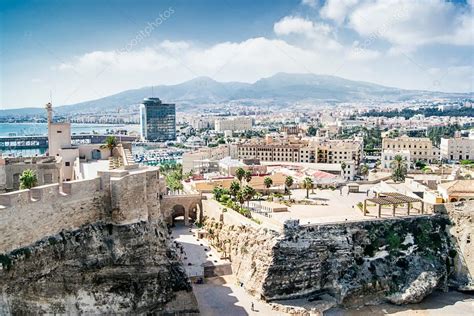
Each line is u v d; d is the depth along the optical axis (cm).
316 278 13225
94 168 12075
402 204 16288
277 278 12800
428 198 16550
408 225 14788
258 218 14712
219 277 13775
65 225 8125
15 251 7112
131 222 9188
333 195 19538
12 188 11575
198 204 18050
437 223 15100
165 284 9656
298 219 14262
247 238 13788
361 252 13950
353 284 13275
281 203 17588
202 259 14350
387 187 19838
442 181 18838
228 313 11488
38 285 7394
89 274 8281
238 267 13800
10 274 6931
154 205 10356
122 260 8825
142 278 9188
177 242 15800
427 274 13825
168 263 9912
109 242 8756
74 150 13962
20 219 7200
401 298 13212
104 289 8581
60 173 12056
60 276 7806
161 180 18012
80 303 8094
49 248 7631
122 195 8962
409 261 14162
